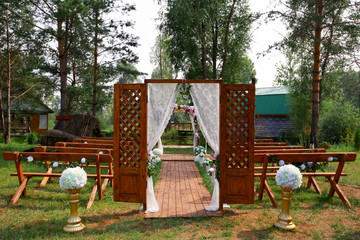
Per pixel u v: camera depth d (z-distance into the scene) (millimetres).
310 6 11227
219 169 4746
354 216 4574
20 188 5340
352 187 6586
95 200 5441
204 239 3637
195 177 7609
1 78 16812
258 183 6977
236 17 17141
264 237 3711
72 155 5344
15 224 4152
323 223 4277
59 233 3854
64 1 11336
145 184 4660
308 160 5355
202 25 15703
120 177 4688
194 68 18781
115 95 4648
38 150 6445
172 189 6254
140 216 4523
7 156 5336
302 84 13383
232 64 18672
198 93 4996
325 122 17016
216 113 4930
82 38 13422
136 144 4664
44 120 23578
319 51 11758
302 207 5082
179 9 13859
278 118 18125
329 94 15422
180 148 16312
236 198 4691
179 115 20641
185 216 4469
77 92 16281
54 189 6207
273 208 5008
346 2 10766
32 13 12469
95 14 14836
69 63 17844
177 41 16297
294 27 11500
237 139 4688
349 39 11422
